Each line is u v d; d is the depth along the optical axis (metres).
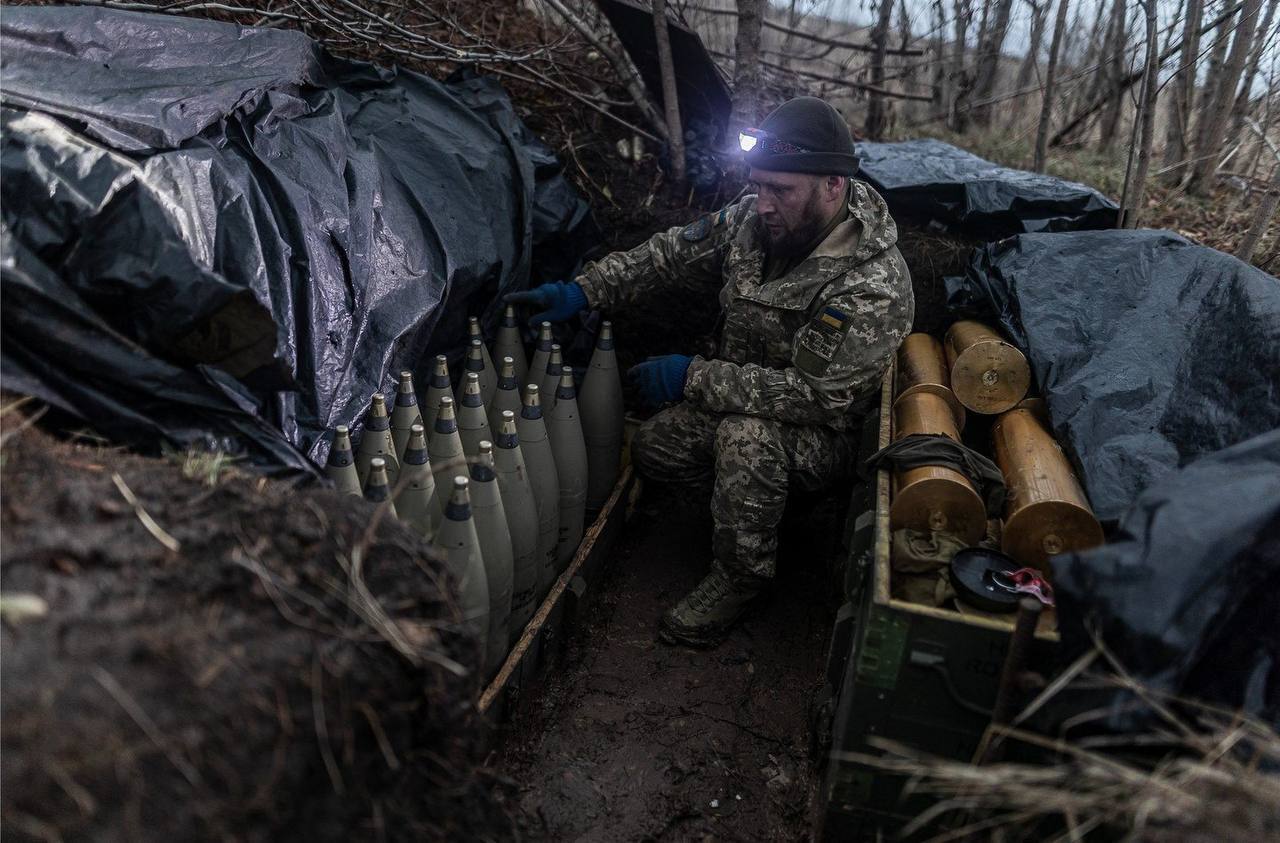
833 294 2.76
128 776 1.20
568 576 2.83
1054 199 3.30
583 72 4.17
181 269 1.88
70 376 1.84
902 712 1.95
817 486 3.01
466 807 1.72
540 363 3.02
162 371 1.91
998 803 1.66
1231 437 2.29
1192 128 4.69
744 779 2.53
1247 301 2.53
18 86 2.13
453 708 1.64
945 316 3.40
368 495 2.09
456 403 2.91
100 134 2.07
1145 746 1.62
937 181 3.39
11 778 1.15
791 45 5.46
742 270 2.97
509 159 3.29
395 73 3.31
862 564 2.30
